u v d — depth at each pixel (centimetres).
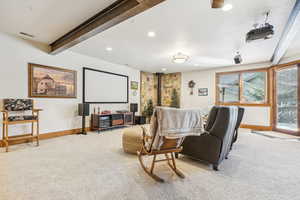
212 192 170
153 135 188
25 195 159
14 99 314
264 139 403
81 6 224
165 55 459
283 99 487
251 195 166
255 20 254
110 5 221
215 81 641
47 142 351
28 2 215
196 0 204
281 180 198
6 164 232
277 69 498
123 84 599
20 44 336
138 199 156
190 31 297
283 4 210
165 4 212
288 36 282
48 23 275
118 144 343
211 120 238
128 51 424
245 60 512
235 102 591
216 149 223
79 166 229
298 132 437
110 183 185
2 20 266
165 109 178
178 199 157
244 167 235
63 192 165
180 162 253
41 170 214
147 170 212
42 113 374
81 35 282
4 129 315
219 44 364
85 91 466
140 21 260
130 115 575
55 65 396
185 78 722
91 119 486
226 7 218
